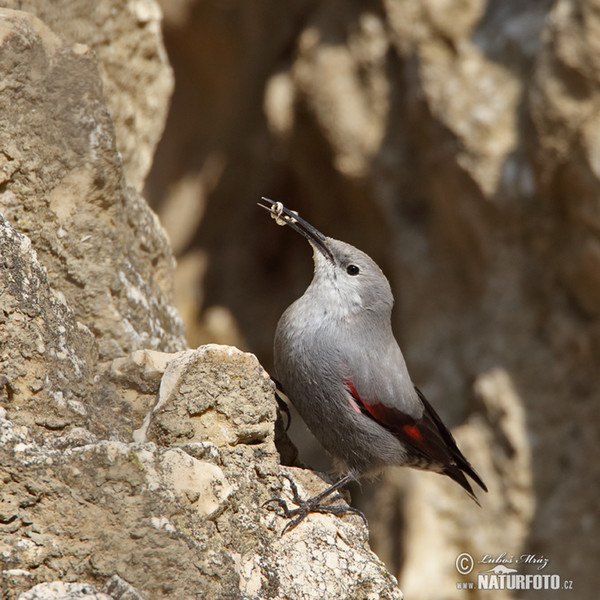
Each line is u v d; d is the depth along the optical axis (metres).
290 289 16.67
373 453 6.93
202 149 17.84
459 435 12.24
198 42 16.81
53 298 4.97
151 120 7.60
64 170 5.60
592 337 11.62
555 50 11.13
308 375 6.75
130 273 6.03
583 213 11.30
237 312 16.75
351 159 14.19
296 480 5.81
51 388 4.72
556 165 11.42
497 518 11.90
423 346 13.34
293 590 4.78
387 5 13.88
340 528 5.30
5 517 3.99
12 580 3.88
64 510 4.11
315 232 7.11
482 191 12.40
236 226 17.14
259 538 4.87
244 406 5.11
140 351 5.48
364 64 14.13
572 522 11.59
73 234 5.60
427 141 13.23
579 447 11.72
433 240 13.66
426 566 11.95
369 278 6.95
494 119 12.47
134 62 7.29
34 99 5.48
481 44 12.94
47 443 4.48
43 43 5.60
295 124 14.89
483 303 12.72
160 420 4.98
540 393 11.97
